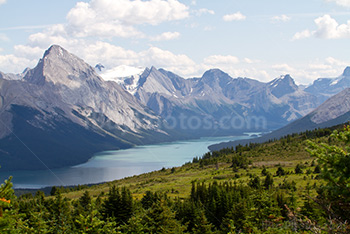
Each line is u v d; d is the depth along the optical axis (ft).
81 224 176.35
